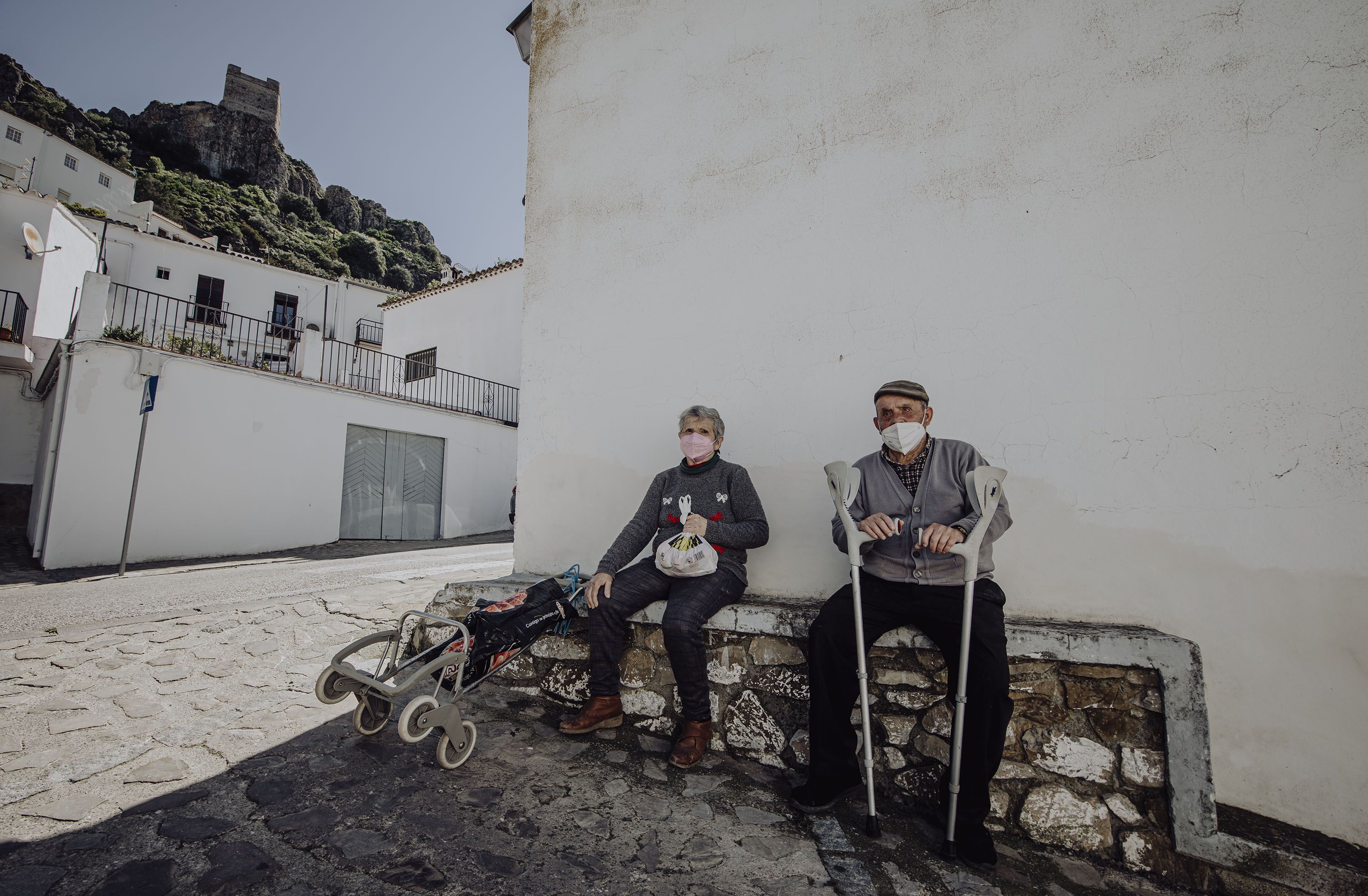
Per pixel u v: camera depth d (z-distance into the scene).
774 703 2.35
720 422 2.69
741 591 2.51
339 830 1.73
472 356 14.97
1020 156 2.47
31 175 20.41
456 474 12.20
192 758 2.13
